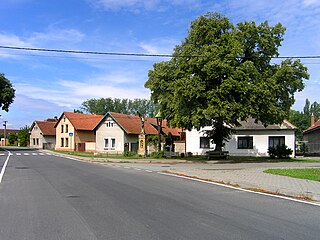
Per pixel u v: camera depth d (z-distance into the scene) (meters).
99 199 9.99
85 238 5.99
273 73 31.55
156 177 16.55
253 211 8.30
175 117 29.66
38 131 82.56
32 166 23.89
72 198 10.18
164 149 42.69
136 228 6.65
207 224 6.97
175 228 6.65
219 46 27.86
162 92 35.22
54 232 6.41
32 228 6.72
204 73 27.69
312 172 17.41
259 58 31.08
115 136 53.09
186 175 17.33
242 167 23.05
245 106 26.92
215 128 33.28
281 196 10.67
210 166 24.42
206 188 12.48
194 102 27.84
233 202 9.55
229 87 26.20
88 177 16.45
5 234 6.30
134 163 29.28
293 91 31.88
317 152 48.50
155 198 10.17
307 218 7.55
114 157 37.81
